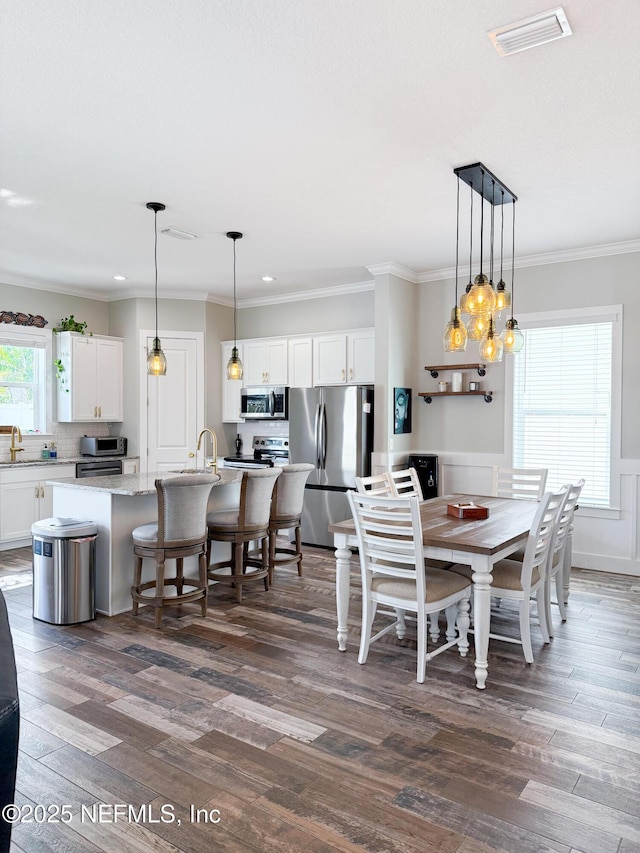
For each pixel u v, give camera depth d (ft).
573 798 6.72
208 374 23.29
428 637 11.65
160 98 8.68
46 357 21.11
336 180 11.88
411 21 6.95
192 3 6.61
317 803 6.60
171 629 12.11
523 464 18.02
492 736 8.05
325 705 8.89
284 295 23.07
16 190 12.36
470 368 18.47
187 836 6.08
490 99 8.75
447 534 10.20
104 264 18.56
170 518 12.23
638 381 16.11
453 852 5.85
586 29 7.11
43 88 8.39
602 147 10.41
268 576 15.05
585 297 16.85
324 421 19.47
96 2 6.58
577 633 11.94
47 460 19.98
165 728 8.21
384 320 18.54
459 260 18.13
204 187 12.21
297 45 7.41
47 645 11.23
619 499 16.42
